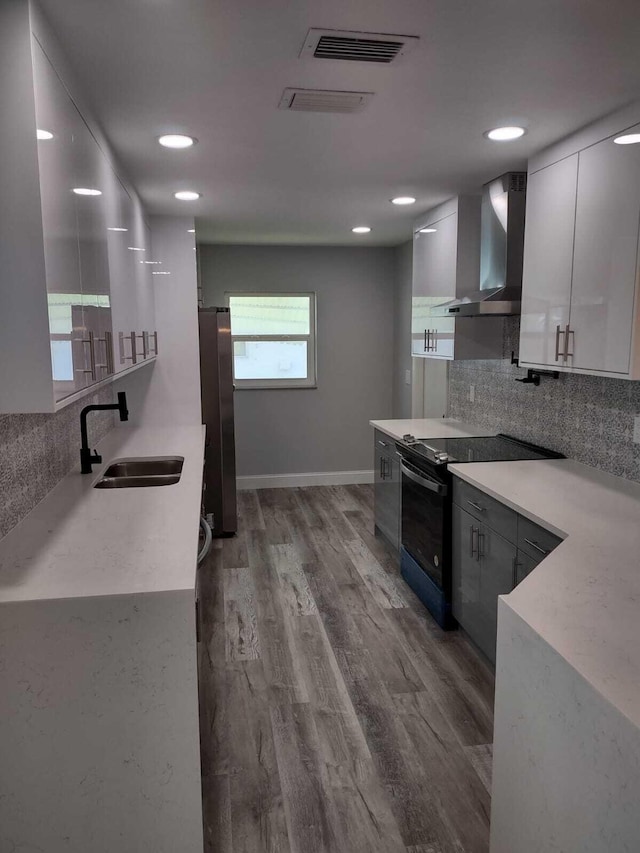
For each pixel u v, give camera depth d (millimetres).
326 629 3258
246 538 4703
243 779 2176
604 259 2332
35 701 1574
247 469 6137
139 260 3396
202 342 4539
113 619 1563
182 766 1648
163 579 1633
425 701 2625
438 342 4035
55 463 2621
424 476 3375
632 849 1013
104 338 2182
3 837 1617
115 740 1617
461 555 3051
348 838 1922
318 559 4266
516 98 2121
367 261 6020
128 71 1832
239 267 5824
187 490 2551
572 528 2094
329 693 2686
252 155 2736
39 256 1422
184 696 1618
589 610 1458
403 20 1582
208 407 4598
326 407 6172
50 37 1545
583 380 3004
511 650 1478
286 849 1883
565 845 1235
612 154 2266
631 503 2391
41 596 1543
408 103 2150
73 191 1750
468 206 3627
